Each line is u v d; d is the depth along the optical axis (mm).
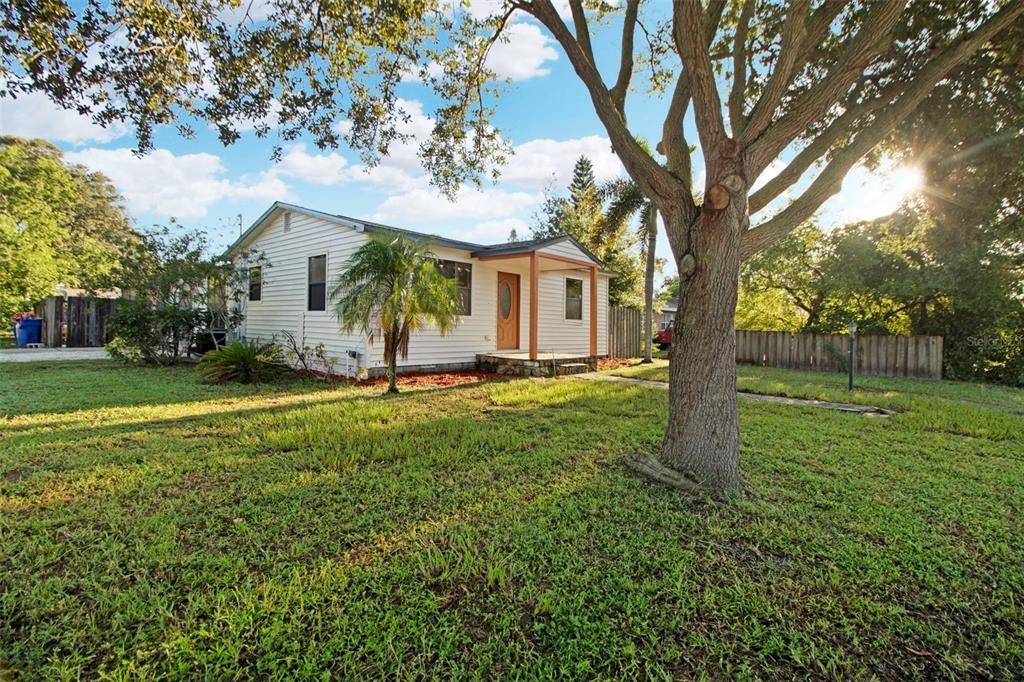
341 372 10164
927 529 2932
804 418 6199
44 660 1798
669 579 2350
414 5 5203
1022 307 10539
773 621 2066
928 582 2363
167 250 11227
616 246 21812
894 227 11117
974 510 3232
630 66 4543
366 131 6230
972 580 2395
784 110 5508
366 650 1847
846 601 2205
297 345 11391
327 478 3717
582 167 30766
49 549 2561
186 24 4551
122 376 9391
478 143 6879
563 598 2186
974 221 6320
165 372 10164
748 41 5363
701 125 3535
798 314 15883
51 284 14992
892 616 2100
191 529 2836
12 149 14570
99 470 3824
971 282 10367
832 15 3838
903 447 4801
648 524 2975
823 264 13344
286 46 5195
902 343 11578
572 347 14453
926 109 5070
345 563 2467
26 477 3680
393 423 5645
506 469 3988
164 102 4926
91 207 23953
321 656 1810
